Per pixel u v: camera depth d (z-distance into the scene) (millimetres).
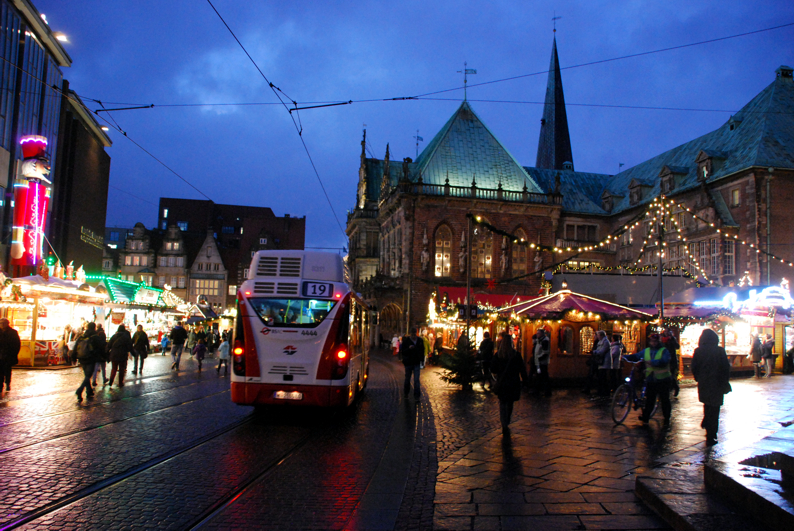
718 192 45906
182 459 9008
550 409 15281
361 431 11930
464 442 10609
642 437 11117
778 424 12453
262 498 7082
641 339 23219
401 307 52781
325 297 13055
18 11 38125
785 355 29031
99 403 14758
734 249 43500
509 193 54656
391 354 48156
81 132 51125
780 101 46375
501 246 53844
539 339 18906
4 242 36906
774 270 41375
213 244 85875
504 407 11328
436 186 53750
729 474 6168
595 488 7383
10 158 37406
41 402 14695
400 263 53969
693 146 54406
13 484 7391
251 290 13117
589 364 20078
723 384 10109
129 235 84812
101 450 9430
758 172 42188
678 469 7402
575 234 60500
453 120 58469
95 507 6594
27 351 24766
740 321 27312
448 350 34719
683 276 37969
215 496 7113
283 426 12375
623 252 58562
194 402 15609
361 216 70500
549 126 88375
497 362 11469
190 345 36500
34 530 5848
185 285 84625
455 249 53125
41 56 42531
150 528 5957
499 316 23625
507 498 6965
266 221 90438
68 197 49031
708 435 10156
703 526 5250
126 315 35625
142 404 14844
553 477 7973
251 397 12711
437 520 6176
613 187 64375
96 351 15258
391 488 7512
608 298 37250
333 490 7488
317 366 12727
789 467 5832
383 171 68500
